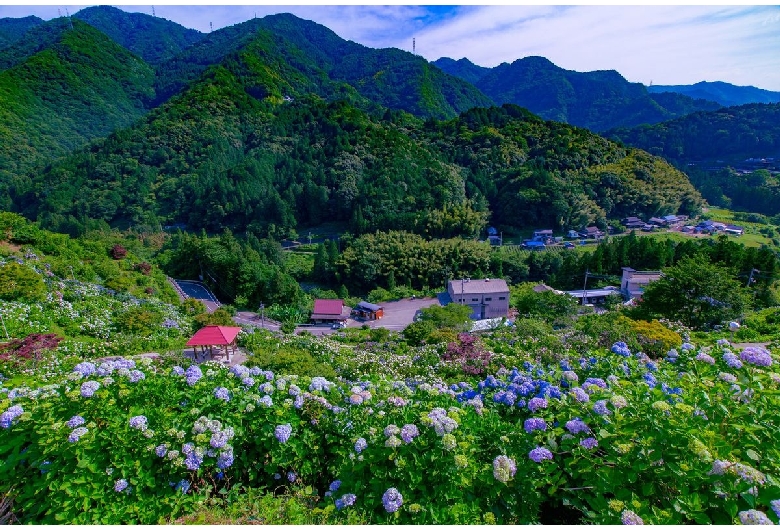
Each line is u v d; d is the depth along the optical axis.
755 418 3.75
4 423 4.16
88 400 4.45
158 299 27.52
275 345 19.67
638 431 3.64
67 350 14.12
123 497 4.02
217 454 4.30
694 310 21.62
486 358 13.23
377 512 3.95
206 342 17.80
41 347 12.69
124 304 22.14
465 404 4.98
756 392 4.07
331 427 4.83
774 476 3.37
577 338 12.90
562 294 30.19
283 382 5.26
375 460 4.12
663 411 3.69
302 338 22.12
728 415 3.86
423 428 4.24
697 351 5.71
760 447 3.58
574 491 3.77
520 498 3.80
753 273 32.91
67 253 27.14
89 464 4.03
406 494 3.87
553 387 4.67
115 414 4.50
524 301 31.12
